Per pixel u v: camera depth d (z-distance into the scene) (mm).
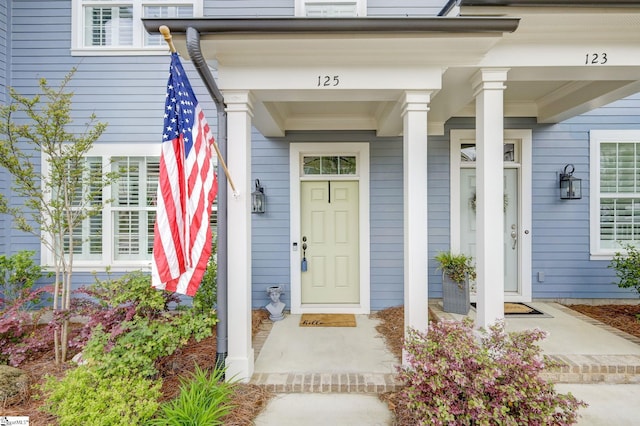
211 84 2756
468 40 2719
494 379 2041
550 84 4094
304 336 4000
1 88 4613
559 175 4969
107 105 4801
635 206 5039
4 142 3338
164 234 2398
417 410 2115
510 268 5098
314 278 5117
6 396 2566
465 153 5117
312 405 2703
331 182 5102
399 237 4965
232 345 2957
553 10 2654
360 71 2971
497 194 2934
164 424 2117
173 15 4828
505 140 5094
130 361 2551
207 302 3518
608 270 4969
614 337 3633
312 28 2582
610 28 2801
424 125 2996
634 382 3004
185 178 2490
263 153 4957
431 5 4680
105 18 4852
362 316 4793
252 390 2811
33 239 4762
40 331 3664
